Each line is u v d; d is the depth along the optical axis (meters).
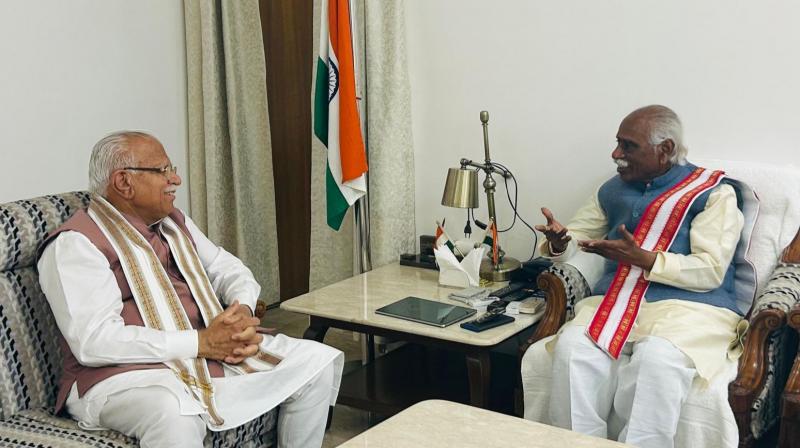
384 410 2.69
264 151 3.90
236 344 2.15
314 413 2.27
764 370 2.20
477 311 2.71
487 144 3.02
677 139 2.51
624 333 2.35
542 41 3.06
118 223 2.19
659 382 2.20
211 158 3.75
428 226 3.47
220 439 2.05
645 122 2.50
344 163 3.03
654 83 2.87
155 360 2.06
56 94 3.33
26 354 2.10
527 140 3.16
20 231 2.11
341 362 2.35
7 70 3.16
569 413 2.31
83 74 3.41
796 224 2.51
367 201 3.35
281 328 3.75
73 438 1.94
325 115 3.11
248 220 3.88
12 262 2.10
